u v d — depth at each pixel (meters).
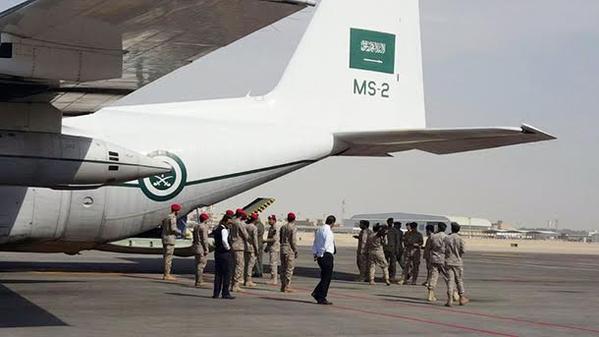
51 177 14.24
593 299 19.00
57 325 12.31
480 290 20.67
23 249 18.77
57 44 11.74
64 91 14.34
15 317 13.06
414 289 20.00
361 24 21.84
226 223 17.41
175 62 13.14
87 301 15.27
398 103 22.02
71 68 12.34
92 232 18.69
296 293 17.84
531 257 46.75
